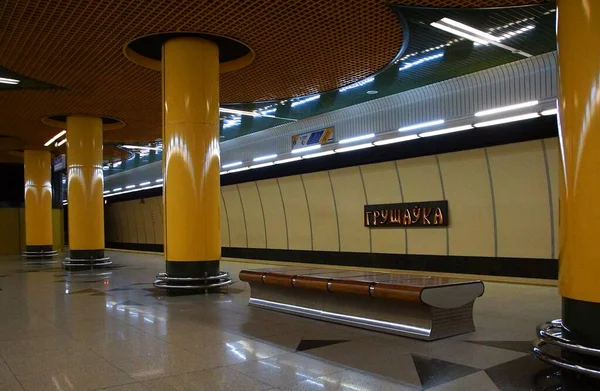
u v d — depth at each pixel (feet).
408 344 19.77
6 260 79.61
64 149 80.07
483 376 15.64
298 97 47.57
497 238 44.29
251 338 21.08
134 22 29.96
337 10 28.37
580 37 14.61
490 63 42.70
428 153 47.60
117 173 108.78
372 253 56.03
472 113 39.70
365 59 36.99
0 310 28.89
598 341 14.11
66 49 34.01
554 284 38.70
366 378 15.61
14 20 28.99
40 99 47.01
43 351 19.26
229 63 38.27
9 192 111.34
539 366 16.63
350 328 23.00
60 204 116.06
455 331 21.36
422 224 49.73
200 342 20.44
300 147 56.24
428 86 42.80
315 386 14.90
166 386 15.05
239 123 68.03
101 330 22.99
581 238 14.52
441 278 23.90
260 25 30.63
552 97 34.68
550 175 39.93
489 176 44.06
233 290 36.11
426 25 32.65
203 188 33.83
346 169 56.39
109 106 49.90
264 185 68.18
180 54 33.24
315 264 63.10
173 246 33.88
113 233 129.08
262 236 71.97
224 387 14.89
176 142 33.50
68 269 55.01
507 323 23.71
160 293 35.47
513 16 31.30
